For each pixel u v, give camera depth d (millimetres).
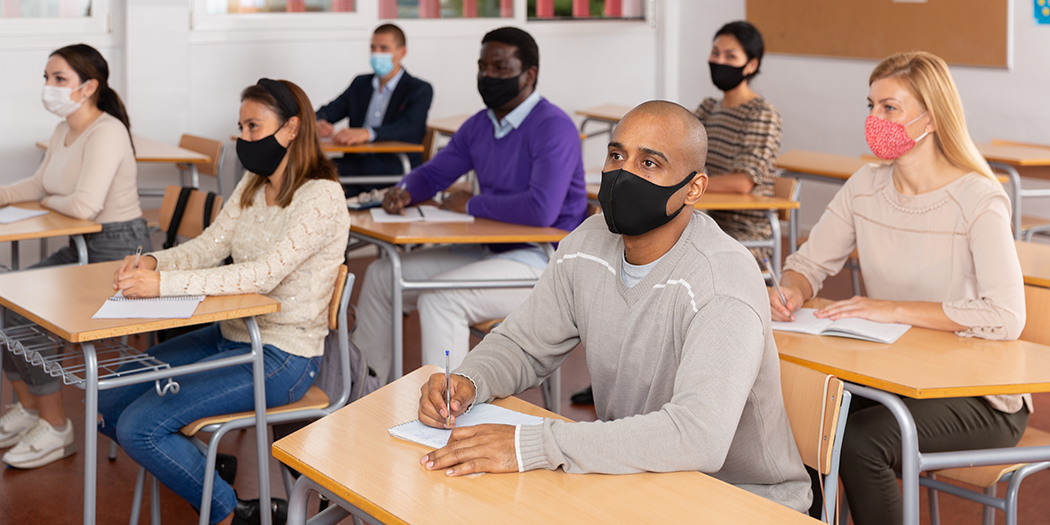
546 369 1710
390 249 2672
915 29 5254
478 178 3225
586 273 1605
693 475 1312
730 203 3217
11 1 4496
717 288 1424
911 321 2023
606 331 1569
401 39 4734
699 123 1476
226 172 5195
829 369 1752
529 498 1230
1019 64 4805
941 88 2047
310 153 2273
